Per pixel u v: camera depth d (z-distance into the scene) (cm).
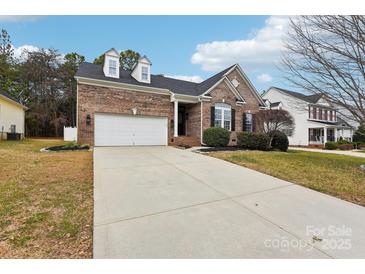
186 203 380
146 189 450
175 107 1397
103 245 246
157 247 245
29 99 2588
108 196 402
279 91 2658
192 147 1323
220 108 1553
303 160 872
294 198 418
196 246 249
